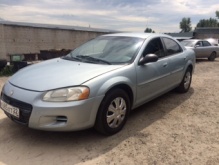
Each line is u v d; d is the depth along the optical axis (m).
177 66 5.54
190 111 5.09
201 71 10.93
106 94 3.63
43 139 3.72
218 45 17.59
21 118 3.45
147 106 5.32
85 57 4.52
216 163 3.19
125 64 4.15
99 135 3.86
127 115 4.12
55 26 24.97
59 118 3.33
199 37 44.56
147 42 4.71
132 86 4.08
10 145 3.54
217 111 5.13
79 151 3.40
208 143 3.71
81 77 3.55
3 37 19.73
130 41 4.70
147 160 3.21
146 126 4.27
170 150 3.47
